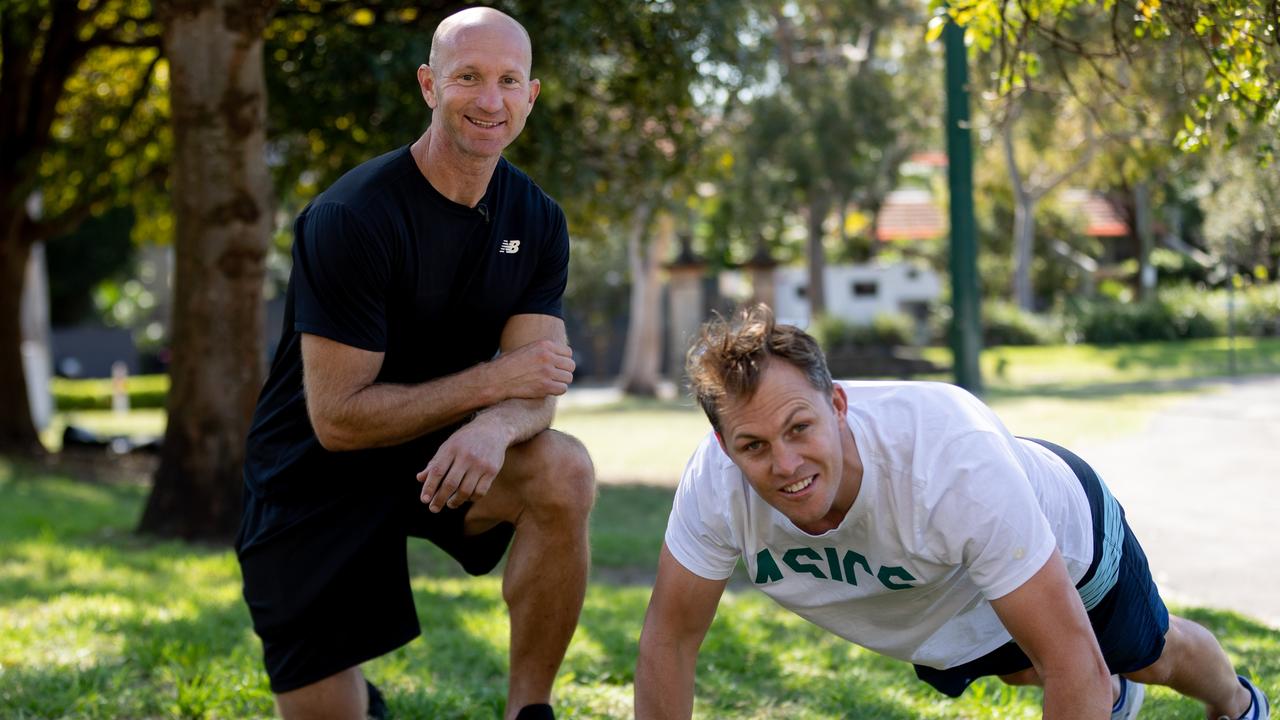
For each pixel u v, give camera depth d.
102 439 16.28
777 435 2.32
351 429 2.88
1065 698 2.40
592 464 3.11
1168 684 3.14
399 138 10.22
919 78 26.06
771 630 5.08
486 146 2.80
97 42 12.93
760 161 25.66
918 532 2.48
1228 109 4.85
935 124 28.06
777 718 3.87
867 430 2.50
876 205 30.70
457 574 7.35
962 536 2.44
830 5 25.02
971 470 2.44
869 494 2.49
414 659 4.59
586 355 38.44
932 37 4.68
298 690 3.11
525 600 3.12
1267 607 5.60
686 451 15.33
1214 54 4.05
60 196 15.23
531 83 2.88
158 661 4.50
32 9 12.35
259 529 3.12
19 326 15.07
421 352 3.04
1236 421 14.01
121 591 6.11
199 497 8.49
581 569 3.12
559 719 3.83
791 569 2.73
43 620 5.28
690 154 12.21
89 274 37.47
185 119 8.15
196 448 8.50
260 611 3.11
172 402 8.59
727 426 2.36
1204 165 14.09
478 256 2.97
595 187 12.20
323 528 3.05
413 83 10.20
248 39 8.08
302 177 13.26
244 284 8.40
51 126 13.70
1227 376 22.34
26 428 15.24
